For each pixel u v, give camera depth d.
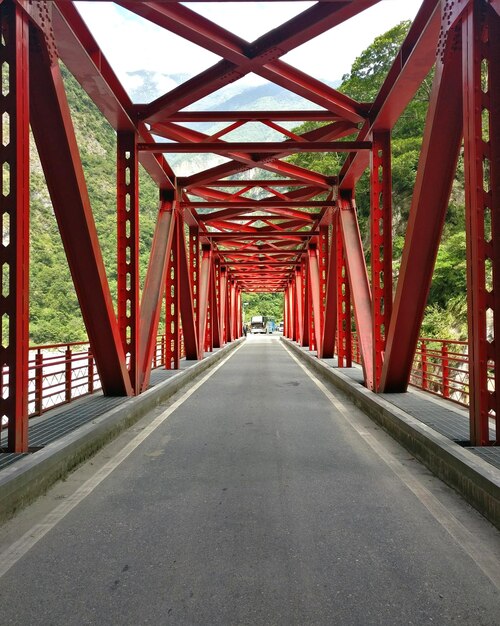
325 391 11.77
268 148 9.93
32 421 6.47
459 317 19.70
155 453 5.92
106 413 6.96
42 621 2.50
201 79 8.40
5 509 3.80
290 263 31.55
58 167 6.47
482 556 3.19
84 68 7.00
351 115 9.40
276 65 8.08
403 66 7.34
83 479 4.89
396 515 3.89
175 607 2.61
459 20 5.16
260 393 11.45
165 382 11.15
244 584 2.84
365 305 11.10
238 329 49.88
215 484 4.71
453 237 22.25
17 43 4.72
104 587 2.82
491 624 2.46
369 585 2.83
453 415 6.62
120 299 9.36
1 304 4.72
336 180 13.05
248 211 18.55
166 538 3.48
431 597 2.70
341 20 6.46
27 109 4.89
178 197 13.13
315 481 4.78
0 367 4.71
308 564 3.08
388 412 7.03
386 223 9.48
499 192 4.89
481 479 3.91
